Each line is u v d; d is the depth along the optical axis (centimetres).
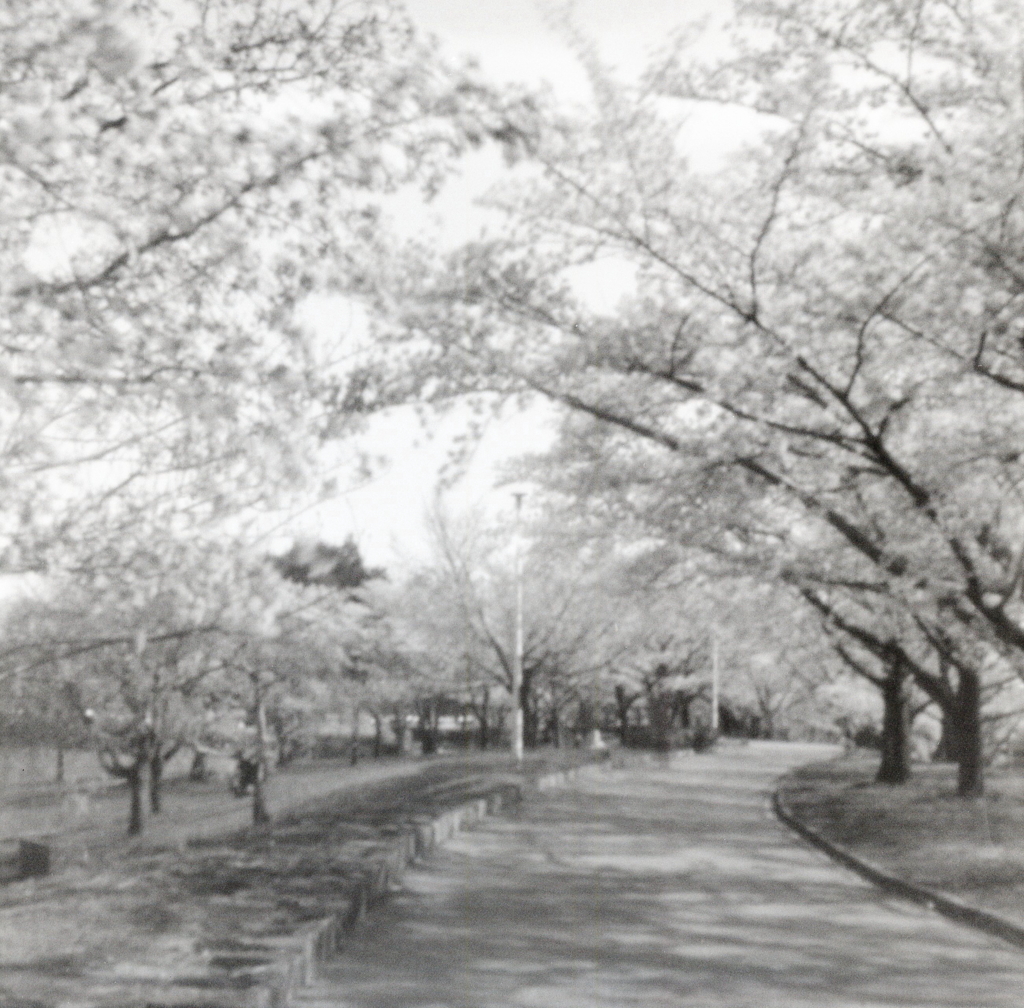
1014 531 1695
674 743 6209
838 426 1443
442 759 5178
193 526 877
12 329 665
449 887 1532
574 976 1023
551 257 1345
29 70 609
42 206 677
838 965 1092
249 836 1802
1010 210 1209
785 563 1752
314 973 997
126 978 850
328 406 1004
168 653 2669
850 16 1316
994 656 2748
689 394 1427
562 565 2858
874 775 3694
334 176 710
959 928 1295
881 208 1319
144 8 669
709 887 1583
